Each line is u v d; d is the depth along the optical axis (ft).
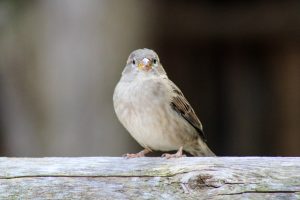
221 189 19.92
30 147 39.14
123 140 39.17
